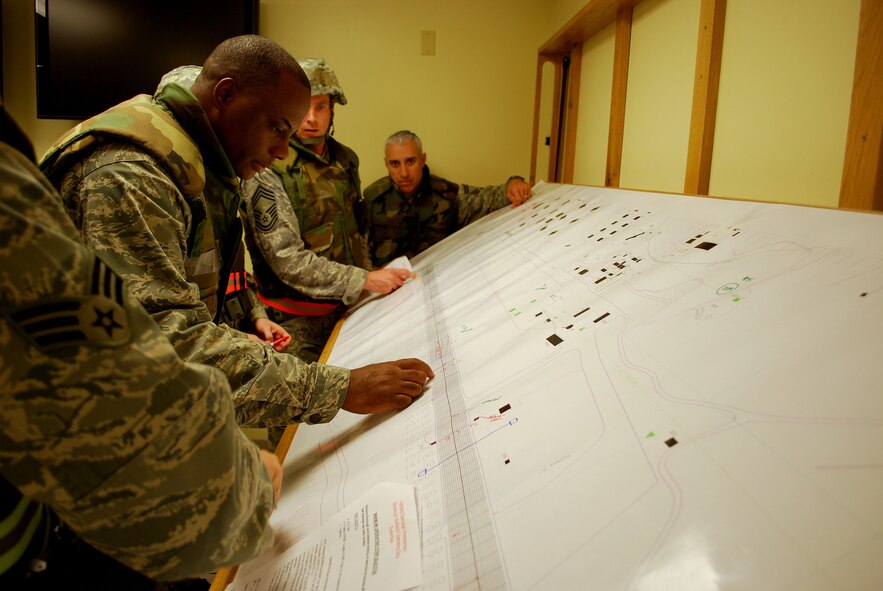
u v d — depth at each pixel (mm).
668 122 1354
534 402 641
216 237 980
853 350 442
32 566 420
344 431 863
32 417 310
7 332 296
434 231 2428
